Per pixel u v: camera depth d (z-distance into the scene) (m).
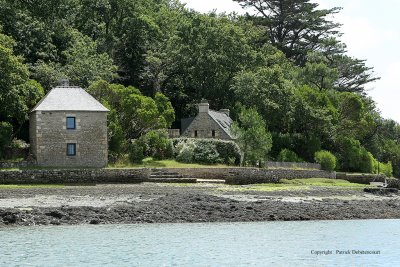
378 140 162.25
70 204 64.25
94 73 113.56
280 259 45.28
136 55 140.62
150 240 50.97
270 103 127.75
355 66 173.50
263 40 173.88
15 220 56.81
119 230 55.31
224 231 56.38
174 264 42.69
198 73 137.50
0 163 84.00
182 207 65.19
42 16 129.25
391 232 58.47
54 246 47.78
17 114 92.19
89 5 139.75
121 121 100.88
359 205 76.00
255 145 107.19
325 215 67.38
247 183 95.81
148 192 74.50
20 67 93.31
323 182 105.62
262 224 61.31
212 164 102.19
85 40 128.25
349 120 143.12
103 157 89.81
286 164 112.56
